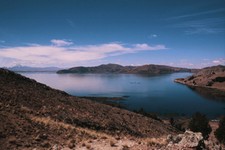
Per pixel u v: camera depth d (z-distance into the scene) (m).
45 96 40.00
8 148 15.76
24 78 49.16
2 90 33.22
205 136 49.94
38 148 16.67
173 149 14.62
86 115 34.50
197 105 128.12
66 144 18.25
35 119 23.19
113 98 146.00
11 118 21.50
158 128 43.06
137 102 133.50
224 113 106.12
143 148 15.98
